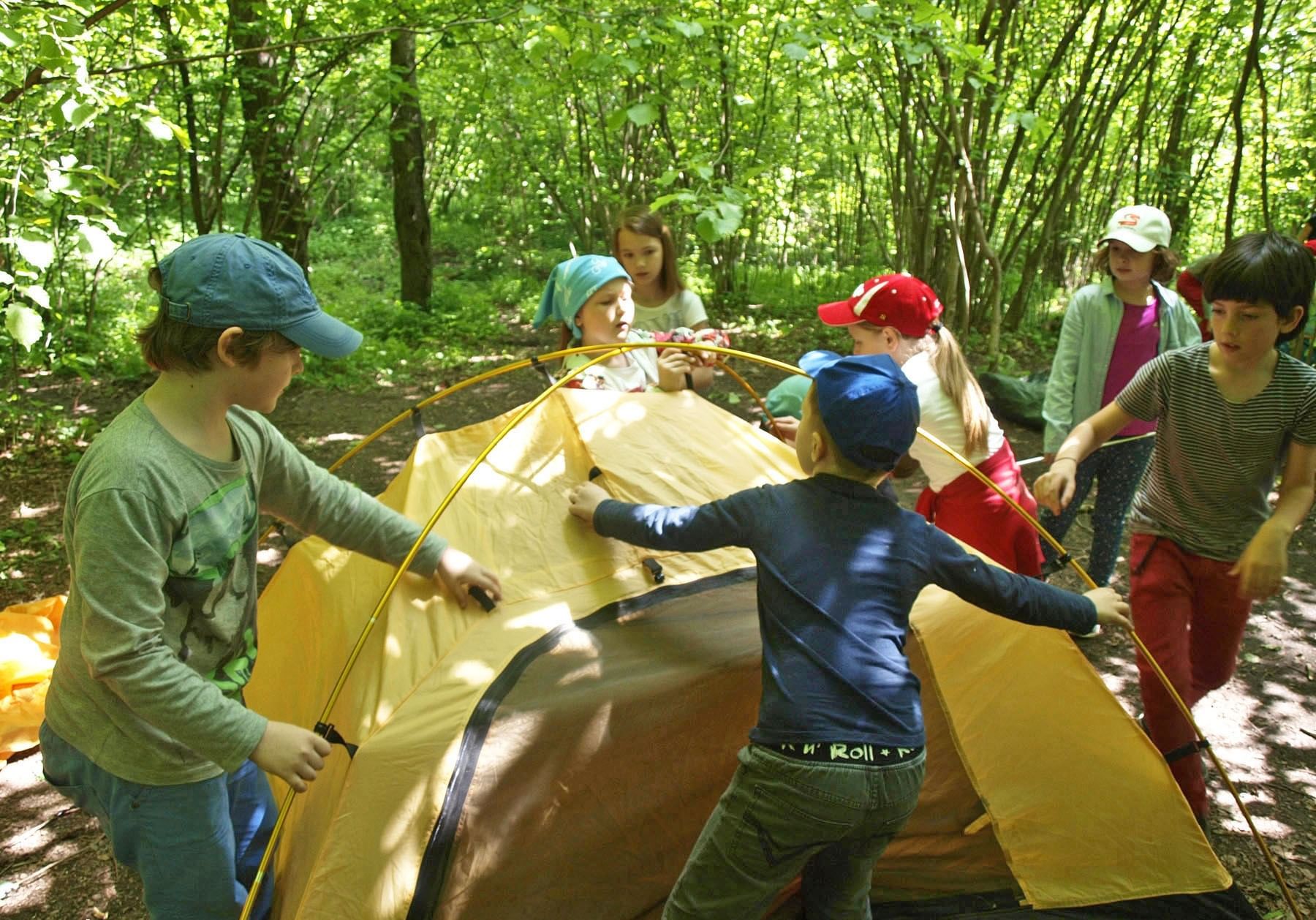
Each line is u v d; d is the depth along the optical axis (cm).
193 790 186
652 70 686
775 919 238
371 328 1068
